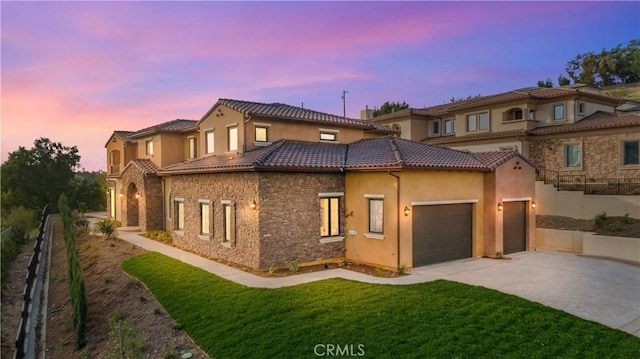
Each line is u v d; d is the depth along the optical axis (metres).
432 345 8.36
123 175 30.23
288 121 20.36
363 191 16.31
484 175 18.12
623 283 13.16
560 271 14.88
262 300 11.27
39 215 42.47
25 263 23.95
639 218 20.14
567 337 8.74
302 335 8.99
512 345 8.39
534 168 20.03
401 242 14.88
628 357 7.94
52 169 48.06
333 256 16.77
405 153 16.55
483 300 10.93
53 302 16.69
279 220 15.43
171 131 27.66
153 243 22.34
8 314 16.28
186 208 20.52
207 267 15.80
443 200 16.38
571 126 26.05
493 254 17.70
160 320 10.97
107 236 24.28
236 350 8.62
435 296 11.27
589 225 21.42
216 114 21.59
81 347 11.74
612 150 24.25
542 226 23.53
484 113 31.64
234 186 16.52
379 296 11.34
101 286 15.41
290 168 15.32
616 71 64.00
